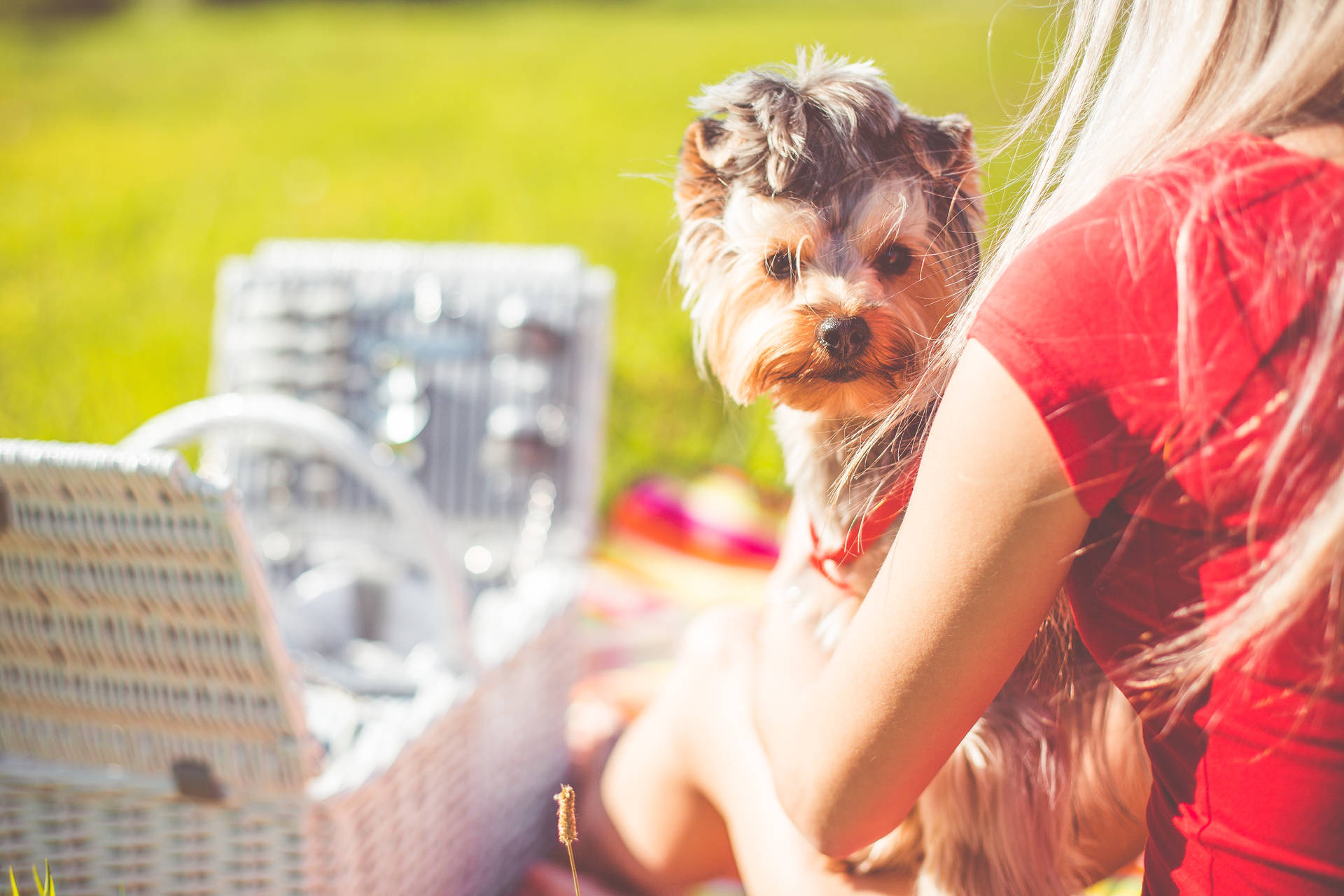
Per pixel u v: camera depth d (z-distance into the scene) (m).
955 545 0.87
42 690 1.40
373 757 1.50
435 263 2.34
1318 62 0.78
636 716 2.39
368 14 17.22
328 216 6.18
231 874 1.44
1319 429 0.72
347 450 1.60
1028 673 1.33
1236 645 0.78
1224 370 0.74
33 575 1.30
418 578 2.30
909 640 0.92
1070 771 1.39
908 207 1.17
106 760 1.43
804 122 1.17
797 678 1.24
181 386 3.83
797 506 1.50
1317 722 0.78
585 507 2.25
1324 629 0.75
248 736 1.35
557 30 14.98
